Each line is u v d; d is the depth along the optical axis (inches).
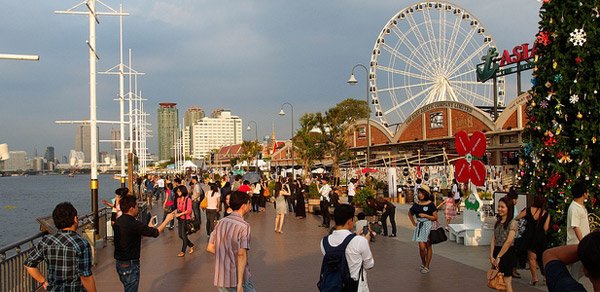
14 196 3312.0
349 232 234.2
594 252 100.0
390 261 499.8
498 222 331.0
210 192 701.9
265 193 1179.9
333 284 225.9
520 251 381.1
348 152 1926.7
